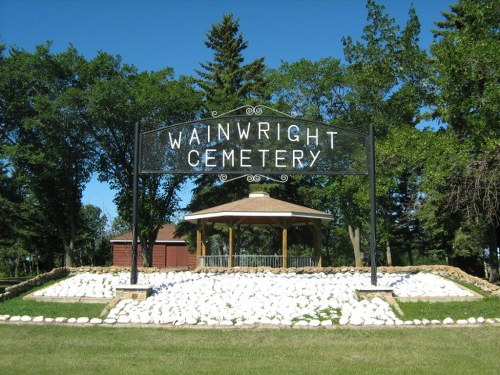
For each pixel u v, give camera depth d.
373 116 28.17
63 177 33.19
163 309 12.20
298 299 13.06
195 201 36.34
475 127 17.17
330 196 31.94
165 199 34.78
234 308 12.30
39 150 31.31
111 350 8.77
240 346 9.06
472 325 10.89
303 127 14.50
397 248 32.81
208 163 14.42
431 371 7.36
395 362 7.91
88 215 55.56
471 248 25.38
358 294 13.41
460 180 17.70
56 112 29.97
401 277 16.62
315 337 9.77
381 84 24.70
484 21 19.17
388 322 11.00
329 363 7.86
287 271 17.58
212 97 37.19
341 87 31.45
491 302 13.24
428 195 20.64
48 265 43.06
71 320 11.22
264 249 38.88
